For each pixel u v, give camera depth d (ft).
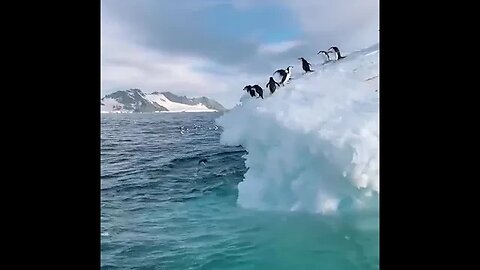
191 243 21.75
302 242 20.02
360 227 20.07
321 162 21.16
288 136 21.76
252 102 24.14
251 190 23.41
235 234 21.50
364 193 20.70
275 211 22.34
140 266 21.49
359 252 19.56
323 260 19.38
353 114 20.58
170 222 23.95
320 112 21.22
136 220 24.17
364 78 21.58
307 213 21.53
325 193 21.31
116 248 22.35
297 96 22.15
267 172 22.95
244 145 23.93
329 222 20.76
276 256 20.12
